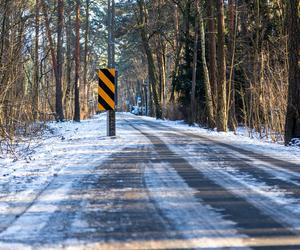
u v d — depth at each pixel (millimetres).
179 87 41094
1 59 15297
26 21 17516
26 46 17453
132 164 10891
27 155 12867
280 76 20953
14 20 16156
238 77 34688
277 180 8609
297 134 15734
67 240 4977
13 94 16406
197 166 10539
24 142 16375
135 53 72375
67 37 50906
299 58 15633
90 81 80062
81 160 11617
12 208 6434
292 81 15680
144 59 74375
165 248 4688
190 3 39094
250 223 5637
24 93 18531
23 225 5570
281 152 13602
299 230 5348
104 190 7715
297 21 15586
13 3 15938
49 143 16406
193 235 5141
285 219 5824
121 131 24297
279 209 6344
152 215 6039
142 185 8164
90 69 80250
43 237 5086
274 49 29453
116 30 55656
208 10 32094
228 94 28484
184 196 7207
